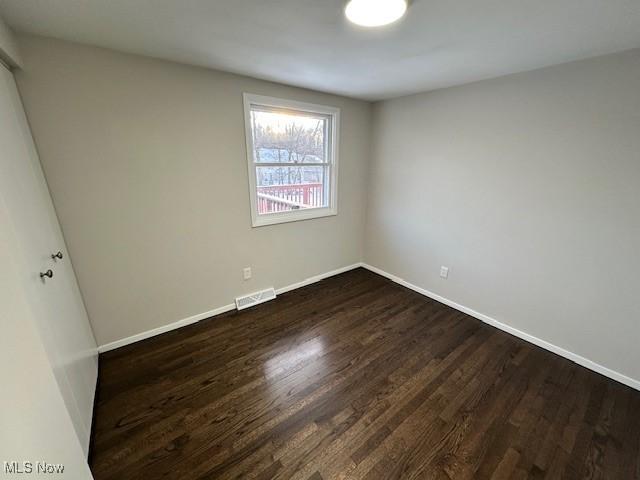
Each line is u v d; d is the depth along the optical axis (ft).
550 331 7.14
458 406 5.47
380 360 6.76
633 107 5.32
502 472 4.29
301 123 9.46
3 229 2.52
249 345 7.24
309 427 4.98
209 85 7.01
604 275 6.13
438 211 9.26
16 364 2.45
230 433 4.84
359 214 11.94
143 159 6.49
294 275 10.48
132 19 4.36
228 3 3.87
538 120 6.59
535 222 7.02
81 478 3.20
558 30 4.55
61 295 4.77
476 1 3.71
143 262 7.02
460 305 9.14
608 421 5.18
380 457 4.48
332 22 4.40
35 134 5.22
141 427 4.92
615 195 5.75
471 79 7.41
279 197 9.56
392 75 7.14
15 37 4.75
